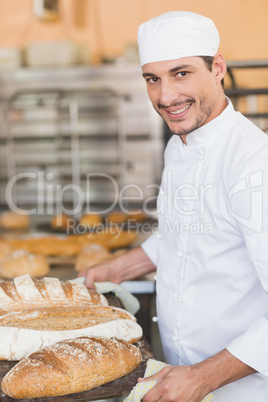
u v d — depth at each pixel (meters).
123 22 5.86
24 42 5.90
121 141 5.23
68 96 5.19
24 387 1.18
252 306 1.46
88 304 1.60
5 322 1.44
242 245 1.43
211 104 1.42
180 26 1.35
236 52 5.90
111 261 1.93
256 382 1.48
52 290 1.62
